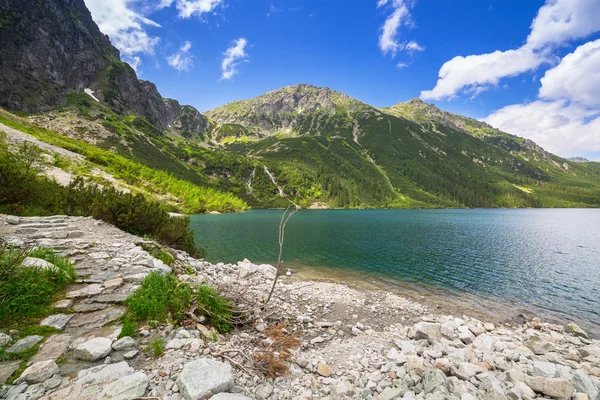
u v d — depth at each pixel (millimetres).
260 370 7137
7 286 7051
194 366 5715
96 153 117562
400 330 13758
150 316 7863
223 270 20875
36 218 17859
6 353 5469
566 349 12328
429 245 44125
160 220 22188
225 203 144500
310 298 17875
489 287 23734
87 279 9516
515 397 7332
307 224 78312
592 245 45156
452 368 8336
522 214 144250
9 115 117812
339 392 7055
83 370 5438
